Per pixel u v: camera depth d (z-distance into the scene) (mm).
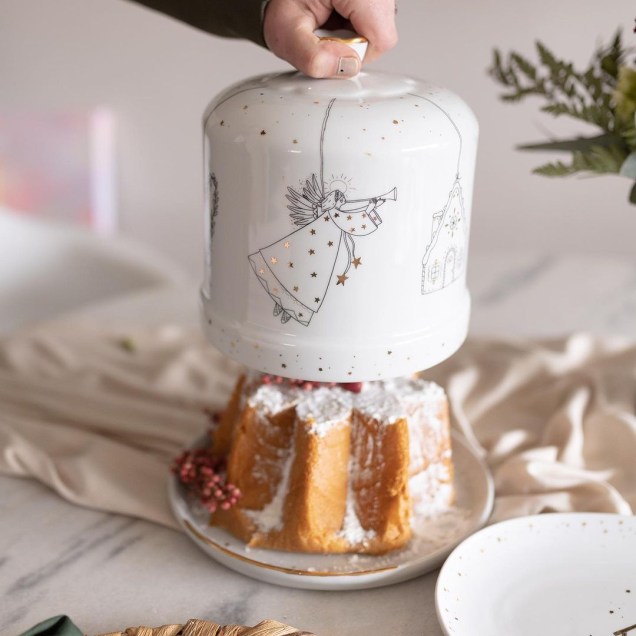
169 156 1906
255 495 942
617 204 1646
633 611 852
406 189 824
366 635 865
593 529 913
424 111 834
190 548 957
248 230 848
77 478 1016
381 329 856
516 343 1219
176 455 1066
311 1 876
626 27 1474
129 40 1815
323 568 906
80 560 941
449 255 868
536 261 1490
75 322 1323
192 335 1274
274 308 858
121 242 1624
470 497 990
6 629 870
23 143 1916
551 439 1069
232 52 1763
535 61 1552
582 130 1582
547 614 848
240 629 810
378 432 916
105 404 1129
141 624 876
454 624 823
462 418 1082
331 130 812
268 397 935
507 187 1674
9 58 1898
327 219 826
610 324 1308
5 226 1651
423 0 1557
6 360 1229
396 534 919
